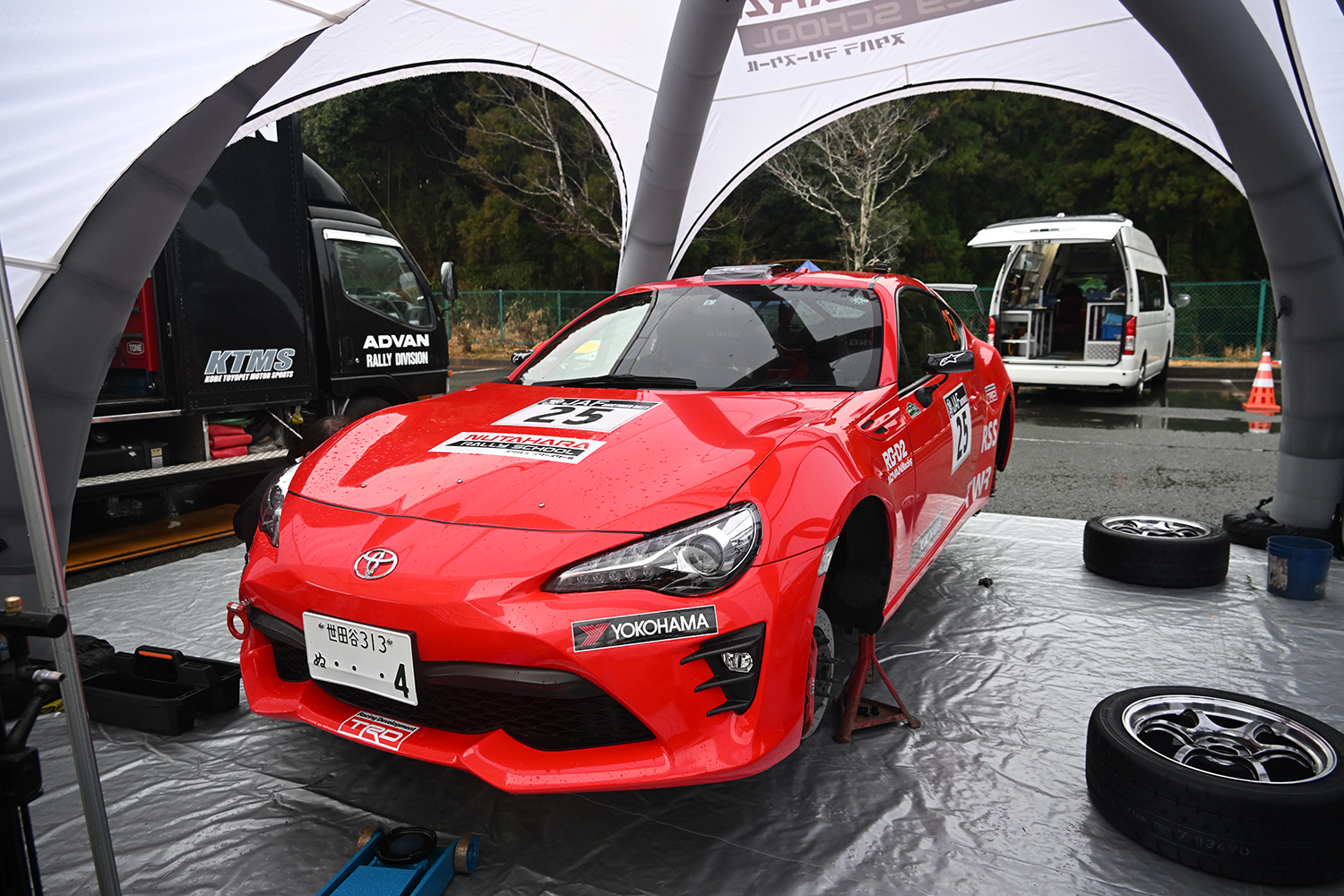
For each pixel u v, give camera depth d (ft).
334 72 14.97
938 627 11.59
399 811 7.30
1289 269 14.28
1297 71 11.75
